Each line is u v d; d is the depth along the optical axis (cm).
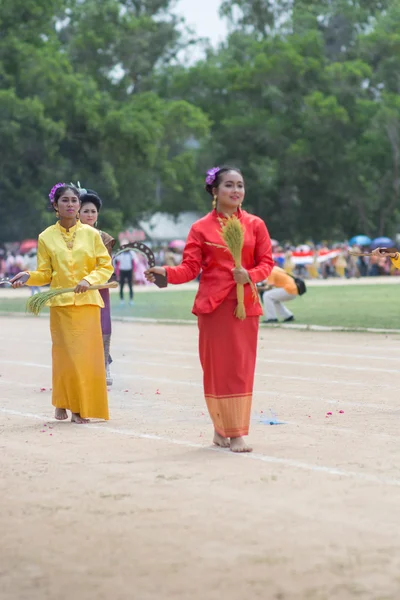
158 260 10375
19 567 825
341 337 3173
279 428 1491
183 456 1280
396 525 937
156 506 1018
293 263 9788
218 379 1323
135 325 3869
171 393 1920
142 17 12738
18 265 9469
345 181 12456
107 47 12562
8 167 9738
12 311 4969
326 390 1938
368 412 1648
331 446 1337
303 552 855
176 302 5572
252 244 1335
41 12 10481
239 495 1060
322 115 11931
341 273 10012
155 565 823
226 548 870
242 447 1309
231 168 1347
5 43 10056
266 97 12531
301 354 2662
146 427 1524
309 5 14300
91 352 1591
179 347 2927
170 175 11306
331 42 14088
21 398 1884
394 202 12475
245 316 1317
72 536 913
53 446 1366
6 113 9419
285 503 1023
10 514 995
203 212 12888
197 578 791
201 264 1341
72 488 1102
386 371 2253
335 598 744
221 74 13012
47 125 9450
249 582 780
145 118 10475
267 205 12788
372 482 1115
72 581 788
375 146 12238
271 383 2056
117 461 1252
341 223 12925
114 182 10025
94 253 1633
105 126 10062
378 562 825
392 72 12888
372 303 5012
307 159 12138
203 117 11562
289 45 12531
